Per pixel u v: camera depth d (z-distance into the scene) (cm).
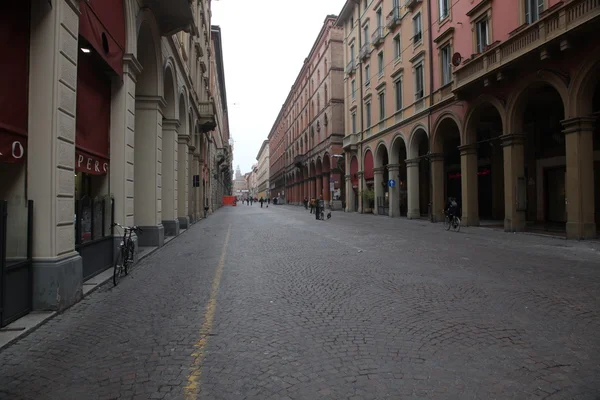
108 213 875
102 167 852
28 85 560
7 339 438
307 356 391
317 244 1294
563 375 344
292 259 991
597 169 1722
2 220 478
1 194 548
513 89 1566
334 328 473
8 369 374
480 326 473
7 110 521
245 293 653
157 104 1279
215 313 543
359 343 424
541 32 1342
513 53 1477
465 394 312
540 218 2052
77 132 715
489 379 338
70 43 605
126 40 916
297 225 2153
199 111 2598
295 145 7000
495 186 2355
